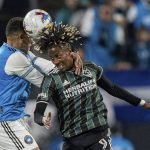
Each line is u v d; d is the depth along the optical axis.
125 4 38.09
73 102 19.52
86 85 19.67
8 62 20.70
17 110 20.92
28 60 20.72
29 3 36.09
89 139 19.61
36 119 19.19
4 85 20.77
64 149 19.91
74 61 19.73
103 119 19.75
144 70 33.94
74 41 20.14
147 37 37.97
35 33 20.25
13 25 21.06
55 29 19.67
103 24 36.59
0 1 35.78
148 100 33.91
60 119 19.73
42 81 19.80
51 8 37.84
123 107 33.75
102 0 37.69
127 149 32.97
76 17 36.66
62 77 19.59
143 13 38.16
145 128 34.16
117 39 36.91
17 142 20.80
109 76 33.78
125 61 37.19
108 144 19.80
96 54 36.28
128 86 33.84
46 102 19.33
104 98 33.56
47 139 32.22
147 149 34.19
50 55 19.81
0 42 34.78
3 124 20.73
